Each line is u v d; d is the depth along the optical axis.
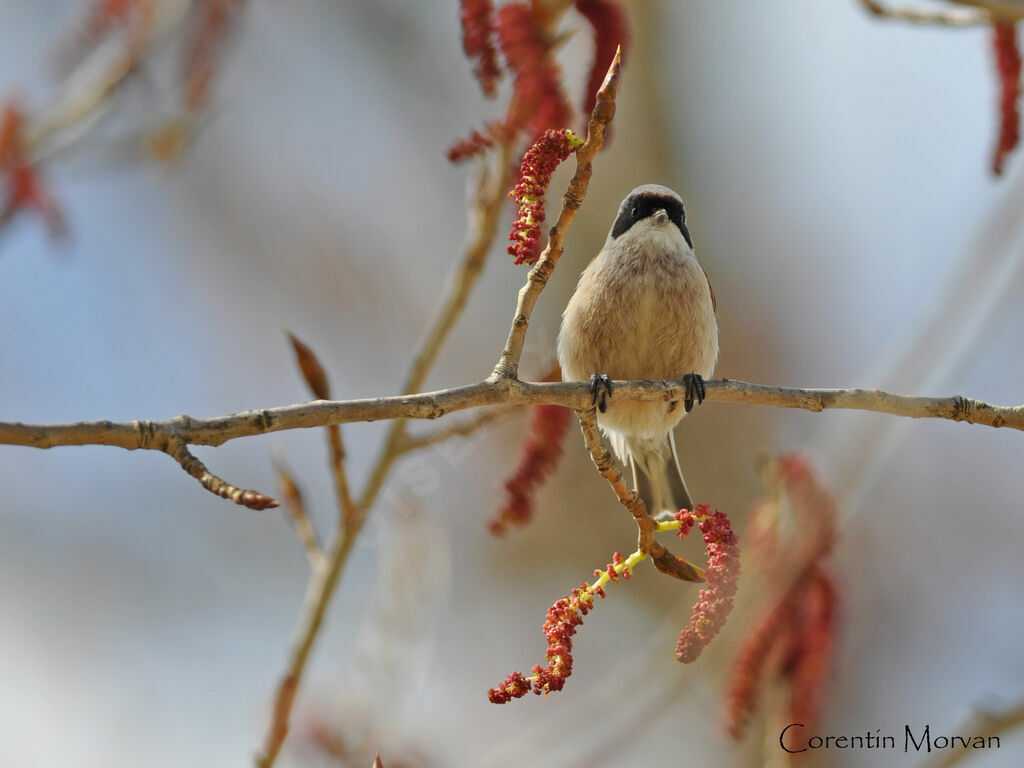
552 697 15.42
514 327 6.51
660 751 14.43
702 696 14.29
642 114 18.22
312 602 7.86
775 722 7.93
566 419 8.04
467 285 8.44
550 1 7.83
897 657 14.77
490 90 7.79
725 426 16.14
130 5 11.12
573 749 11.77
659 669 12.08
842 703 13.87
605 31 8.09
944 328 12.89
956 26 8.83
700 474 15.97
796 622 8.05
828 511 8.39
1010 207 12.95
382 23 19.66
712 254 17.86
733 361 17.11
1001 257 12.82
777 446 16.08
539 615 16.02
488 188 8.54
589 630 16.14
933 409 7.41
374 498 8.10
